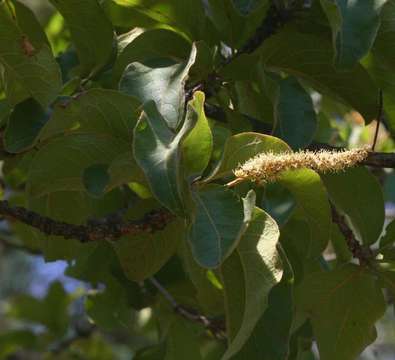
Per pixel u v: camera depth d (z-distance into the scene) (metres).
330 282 1.99
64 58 2.10
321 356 2.00
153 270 2.02
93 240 1.98
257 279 1.85
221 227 1.84
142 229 1.97
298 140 1.99
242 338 1.84
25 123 1.95
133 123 1.92
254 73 1.99
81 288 2.90
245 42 2.02
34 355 2.97
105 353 2.90
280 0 2.02
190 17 2.01
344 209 2.00
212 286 2.00
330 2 1.92
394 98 2.02
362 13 1.93
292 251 2.04
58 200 2.07
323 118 2.29
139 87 1.94
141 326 2.55
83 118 1.93
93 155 1.94
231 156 1.88
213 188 1.86
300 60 2.02
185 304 2.18
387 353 3.85
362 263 1.99
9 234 2.61
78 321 2.91
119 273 2.19
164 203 1.81
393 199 2.53
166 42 2.01
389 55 1.99
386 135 2.52
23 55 1.94
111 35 2.01
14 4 2.01
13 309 2.91
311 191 1.91
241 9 2.00
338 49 1.92
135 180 1.91
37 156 1.94
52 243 2.14
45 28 2.23
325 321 2.00
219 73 2.00
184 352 2.17
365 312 2.00
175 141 1.81
